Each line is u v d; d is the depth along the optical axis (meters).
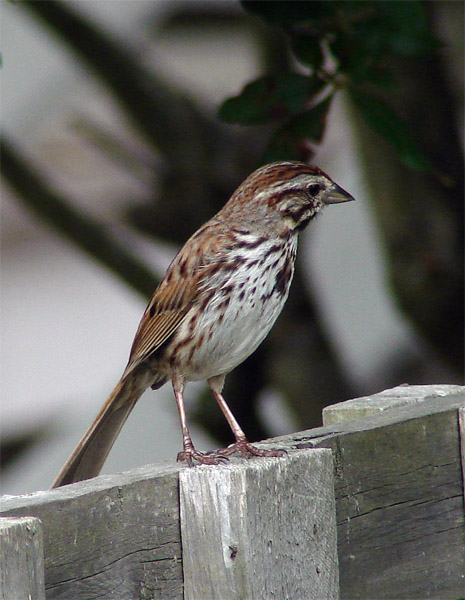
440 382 11.97
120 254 10.95
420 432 6.25
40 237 20.75
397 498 6.09
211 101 15.50
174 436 14.16
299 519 5.26
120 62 11.05
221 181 11.08
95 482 4.94
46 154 17.31
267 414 13.00
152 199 11.24
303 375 10.97
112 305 19.75
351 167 15.47
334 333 14.30
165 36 16.97
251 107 8.77
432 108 11.07
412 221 11.21
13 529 4.11
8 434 15.10
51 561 4.59
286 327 11.02
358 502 5.88
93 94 16.64
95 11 15.85
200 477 5.05
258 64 11.34
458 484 6.47
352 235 14.96
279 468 5.18
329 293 14.72
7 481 14.31
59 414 16.09
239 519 4.99
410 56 9.11
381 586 5.95
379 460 6.00
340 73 8.75
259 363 11.14
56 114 17.05
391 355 13.60
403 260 11.29
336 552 5.49
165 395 14.34
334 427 6.08
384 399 7.14
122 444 13.99
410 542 6.14
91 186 17.06
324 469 5.44
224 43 17.23
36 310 19.59
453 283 11.20
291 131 8.82
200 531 5.06
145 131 11.14
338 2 8.72
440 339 11.41
